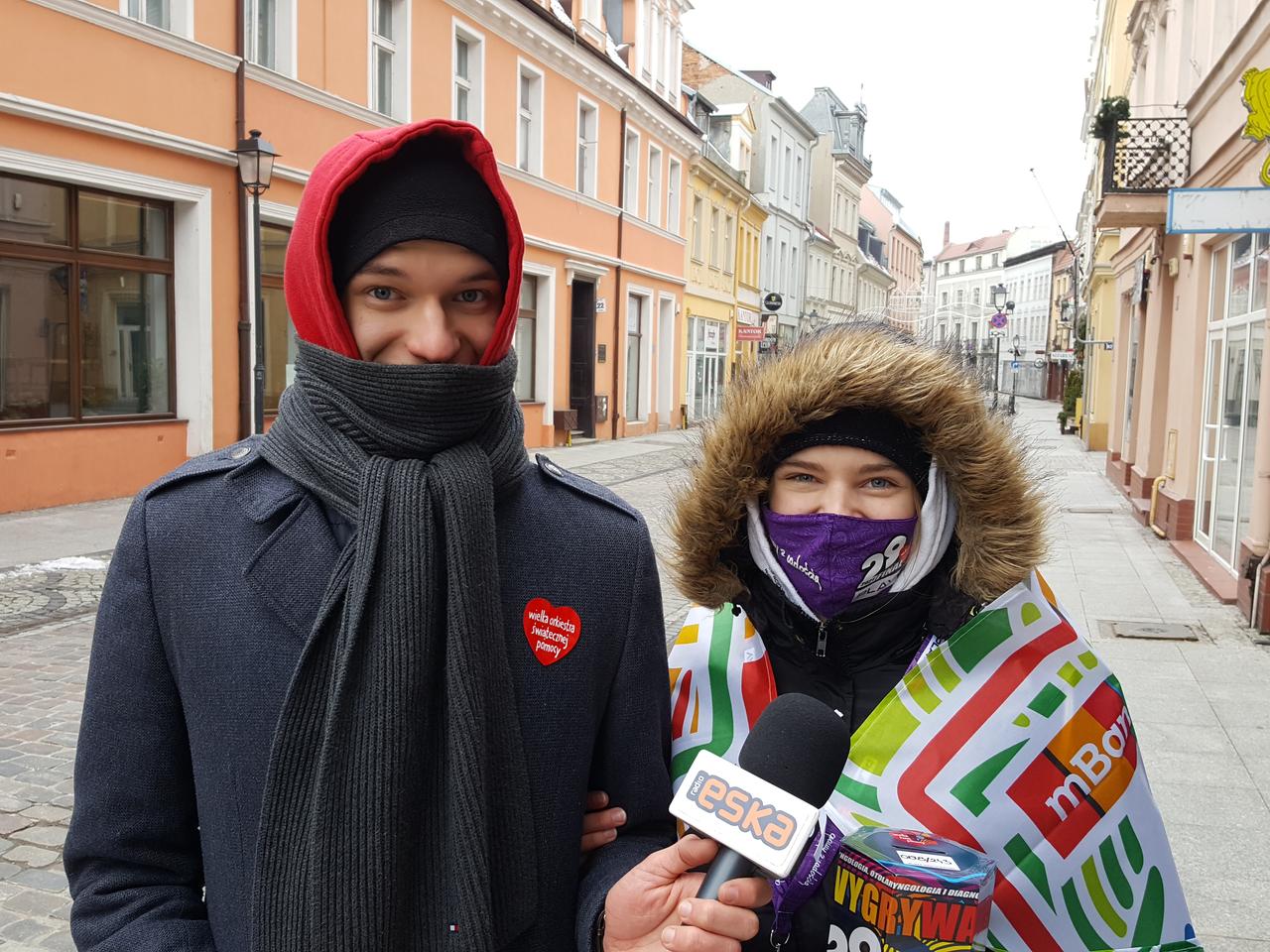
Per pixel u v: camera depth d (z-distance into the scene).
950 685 1.40
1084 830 1.33
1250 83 5.80
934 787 1.34
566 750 1.19
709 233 28.06
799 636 1.54
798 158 39.66
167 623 1.12
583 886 1.22
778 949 1.26
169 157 10.16
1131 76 16.70
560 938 1.19
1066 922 1.30
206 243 10.70
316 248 1.09
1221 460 8.13
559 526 1.24
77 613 6.25
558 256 18.48
